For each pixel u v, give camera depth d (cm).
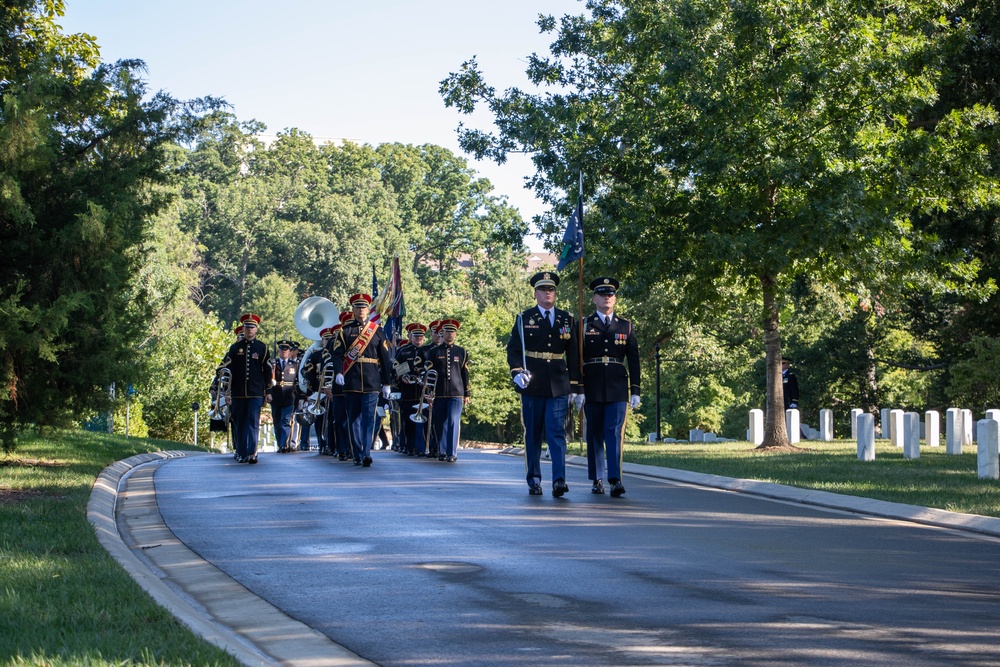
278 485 1984
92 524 1392
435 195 16425
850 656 845
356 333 2538
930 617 974
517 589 1083
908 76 3222
